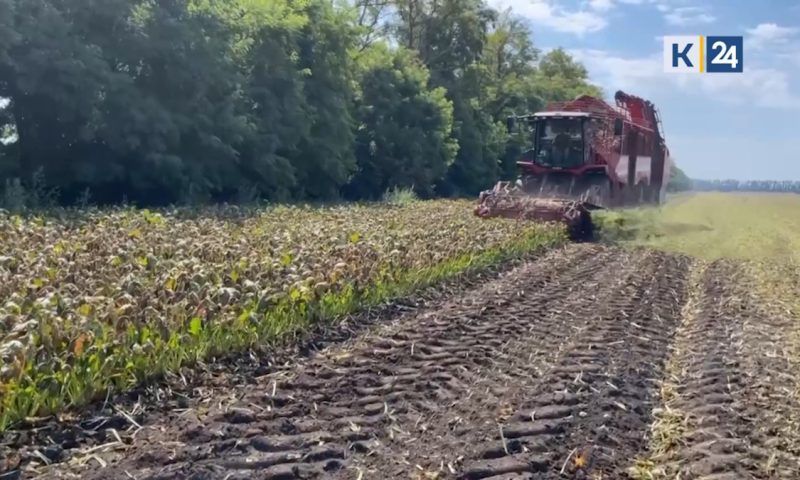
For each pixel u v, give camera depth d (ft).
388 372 23.21
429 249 42.01
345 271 31.53
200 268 27.53
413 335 27.81
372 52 128.47
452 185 149.38
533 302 35.78
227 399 19.99
